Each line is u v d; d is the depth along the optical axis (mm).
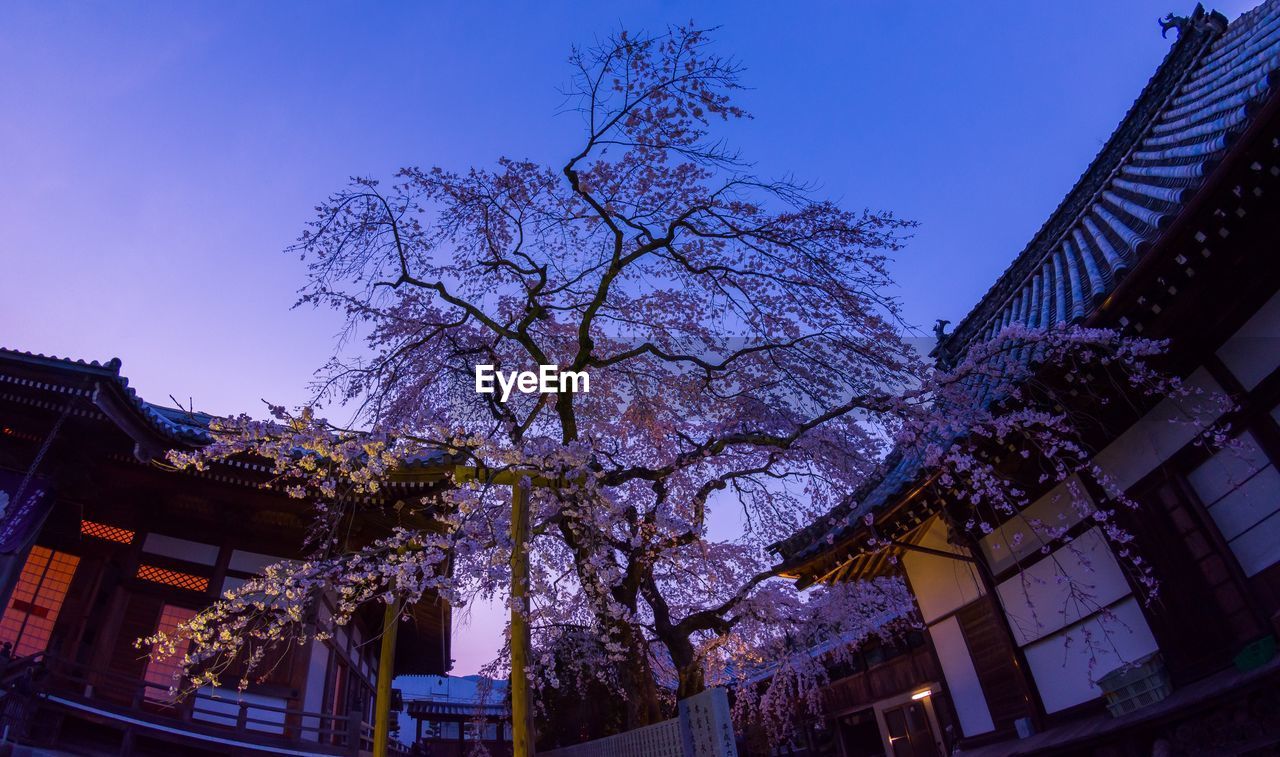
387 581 9727
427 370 11602
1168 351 7902
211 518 13969
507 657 13672
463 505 8969
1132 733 8195
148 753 11297
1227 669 7574
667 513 11180
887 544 11062
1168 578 8336
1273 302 7215
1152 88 14383
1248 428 7520
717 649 12836
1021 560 10484
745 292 11023
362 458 8906
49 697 10703
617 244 10211
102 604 12727
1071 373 8281
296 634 13641
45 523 12594
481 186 11195
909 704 20594
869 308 10234
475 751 18719
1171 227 6895
